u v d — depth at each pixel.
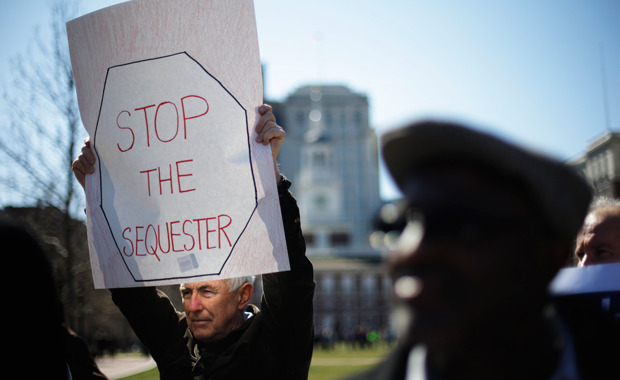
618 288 1.54
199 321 2.79
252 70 2.62
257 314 2.87
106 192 2.81
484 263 0.73
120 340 53.44
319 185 110.25
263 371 2.64
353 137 154.00
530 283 0.75
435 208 0.73
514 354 0.77
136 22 2.72
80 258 16.12
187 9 2.65
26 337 1.41
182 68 2.67
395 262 0.75
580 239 2.40
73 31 2.85
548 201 0.74
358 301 88.94
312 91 155.00
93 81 2.82
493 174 0.74
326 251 99.12
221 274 2.55
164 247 2.66
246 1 2.61
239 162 2.58
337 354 36.06
